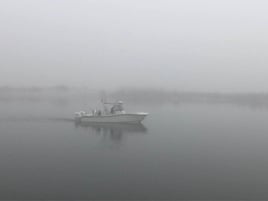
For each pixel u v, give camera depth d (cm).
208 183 3378
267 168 3909
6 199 2950
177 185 3319
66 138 5744
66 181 3419
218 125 7681
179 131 6656
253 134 6319
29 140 5541
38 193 3094
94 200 2955
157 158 4372
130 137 5897
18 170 3781
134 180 3462
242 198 3000
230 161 4234
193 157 4422
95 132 6384
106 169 3850
